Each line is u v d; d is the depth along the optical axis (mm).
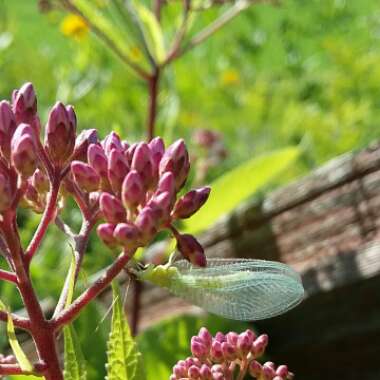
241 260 123
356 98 462
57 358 116
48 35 504
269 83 518
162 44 249
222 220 225
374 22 515
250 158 453
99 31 246
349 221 195
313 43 520
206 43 521
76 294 195
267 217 213
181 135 450
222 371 128
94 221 122
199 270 119
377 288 189
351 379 204
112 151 117
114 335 117
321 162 412
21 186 114
